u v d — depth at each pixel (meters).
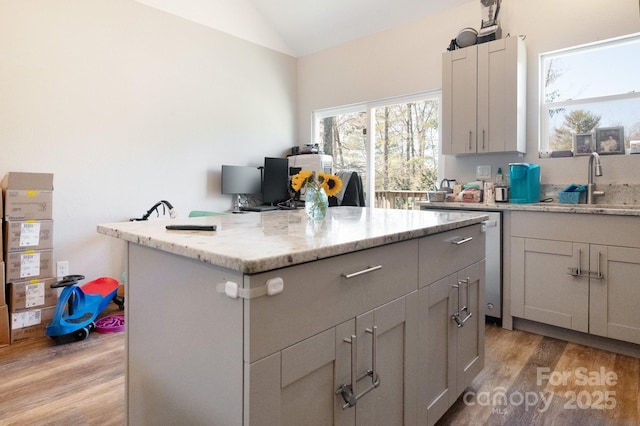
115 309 3.36
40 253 2.69
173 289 1.12
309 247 0.98
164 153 3.70
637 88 2.90
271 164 4.41
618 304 2.35
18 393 1.96
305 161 4.47
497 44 3.11
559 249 2.56
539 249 2.65
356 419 1.16
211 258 0.91
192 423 1.06
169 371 1.16
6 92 2.79
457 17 3.61
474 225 1.87
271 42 4.68
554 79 3.23
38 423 1.70
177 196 3.81
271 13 4.48
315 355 1.01
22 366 2.26
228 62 4.22
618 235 2.33
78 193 3.16
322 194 1.76
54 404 1.86
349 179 4.11
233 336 0.91
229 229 1.36
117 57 3.36
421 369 1.46
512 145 3.05
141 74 3.52
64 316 2.69
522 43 3.12
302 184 1.78
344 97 4.53
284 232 1.28
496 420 1.72
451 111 3.36
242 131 4.39
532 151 3.22
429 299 1.50
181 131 3.83
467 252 1.80
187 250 0.99
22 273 2.62
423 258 1.46
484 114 3.18
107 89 3.30
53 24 2.99
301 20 4.45
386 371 1.28
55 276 3.00
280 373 0.92
